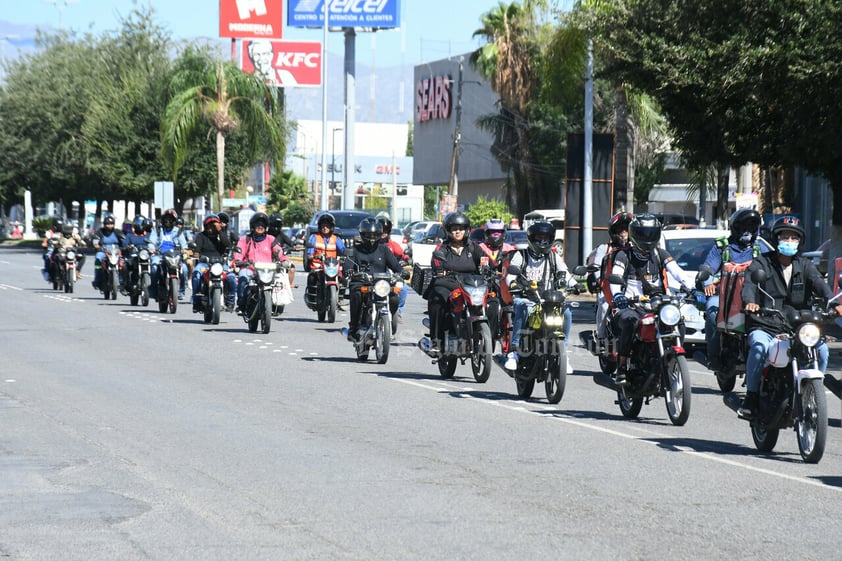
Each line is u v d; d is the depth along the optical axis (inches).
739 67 1640.0
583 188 2650.1
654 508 614.9
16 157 5728.3
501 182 6919.3
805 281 822.5
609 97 4662.9
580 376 1248.8
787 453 801.6
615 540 547.5
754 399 795.4
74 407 962.1
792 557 522.0
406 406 983.0
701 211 3661.4
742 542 547.2
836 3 1571.1
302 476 688.4
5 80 5792.3
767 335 800.9
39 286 2819.9
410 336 1660.9
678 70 1755.7
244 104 4448.8
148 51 5442.9
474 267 1175.6
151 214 6087.6
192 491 647.8
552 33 2810.0
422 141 7716.5
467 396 1053.2
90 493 642.2
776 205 3378.4
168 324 1800.0
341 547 531.2
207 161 5152.6
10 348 1439.5
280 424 881.5
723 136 1811.0
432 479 682.8
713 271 1099.3
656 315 893.2
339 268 1878.7
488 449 783.7
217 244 1851.6
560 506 617.3
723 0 1717.5
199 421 893.2
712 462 752.3
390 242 1573.6
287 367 1263.5
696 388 1175.6
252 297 1676.9
